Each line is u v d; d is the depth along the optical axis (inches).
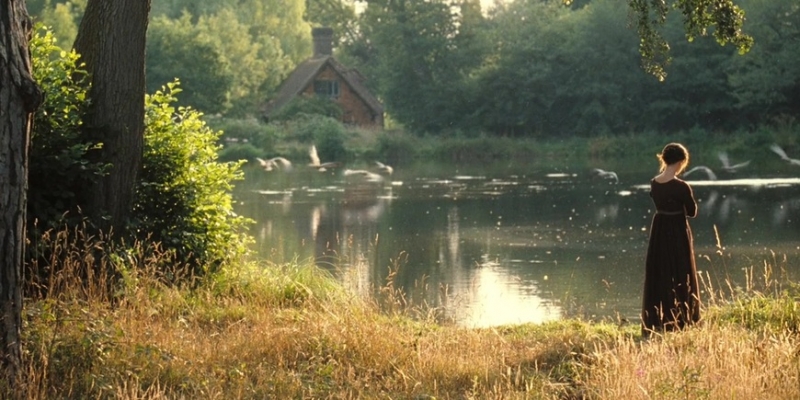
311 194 1573.6
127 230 474.6
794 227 1034.1
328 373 315.9
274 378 313.6
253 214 1269.7
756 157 2440.9
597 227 1085.1
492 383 323.9
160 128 515.5
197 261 502.0
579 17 3097.9
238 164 541.0
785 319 399.9
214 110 2989.7
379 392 313.4
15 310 272.5
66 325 331.6
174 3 4030.5
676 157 409.4
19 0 270.1
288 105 3132.4
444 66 3309.5
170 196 507.5
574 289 702.5
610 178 1844.2
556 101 3085.6
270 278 505.0
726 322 389.4
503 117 3139.8
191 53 2957.7
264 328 371.2
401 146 2854.3
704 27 554.9
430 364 337.1
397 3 3326.8
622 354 326.6
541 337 394.6
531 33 3196.4
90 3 479.8
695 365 314.3
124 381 293.9
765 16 2647.6
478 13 3366.1
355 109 3440.0
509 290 700.7
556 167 2294.5
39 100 271.9
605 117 2970.0
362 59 4495.6
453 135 3161.9
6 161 267.3
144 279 414.3
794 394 291.9
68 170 451.2
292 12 4416.8
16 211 270.7
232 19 3513.8
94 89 474.0
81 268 418.3
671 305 403.5
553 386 314.3
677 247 405.4
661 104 2844.5
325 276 590.2
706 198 1370.6
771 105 2682.1
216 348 343.0
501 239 998.4
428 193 1571.1
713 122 2861.7
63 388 292.4
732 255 850.1
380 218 1211.9
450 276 769.6
